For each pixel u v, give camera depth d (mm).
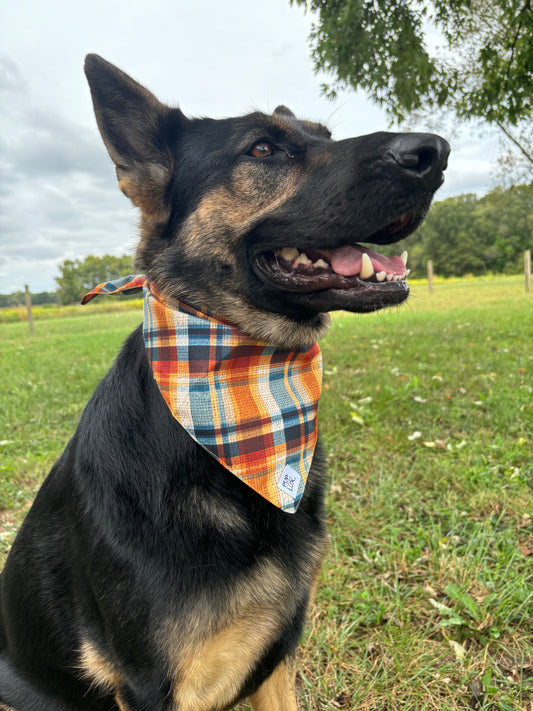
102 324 4508
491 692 450
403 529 685
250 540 369
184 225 442
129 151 443
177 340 404
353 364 1603
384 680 470
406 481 793
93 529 365
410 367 1493
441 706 449
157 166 450
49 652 412
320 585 597
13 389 1570
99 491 373
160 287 443
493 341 1867
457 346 1782
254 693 452
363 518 713
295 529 400
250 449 393
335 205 418
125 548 349
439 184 425
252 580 363
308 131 502
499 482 757
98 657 383
